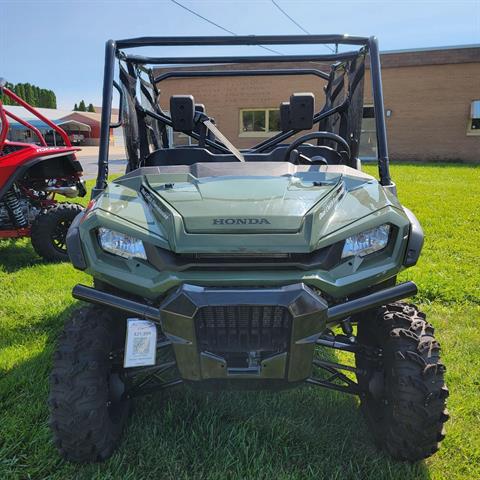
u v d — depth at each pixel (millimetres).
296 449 2139
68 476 1979
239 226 1878
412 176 11672
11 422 2279
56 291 4039
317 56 3002
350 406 2451
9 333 3236
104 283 2105
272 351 1862
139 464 2041
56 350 1993
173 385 2150
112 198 2186
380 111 2488
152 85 3623
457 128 16578
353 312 1884
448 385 2607
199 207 2000
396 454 1979
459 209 7211
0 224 5160
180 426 2285
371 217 1979
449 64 16250
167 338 1893
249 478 1970
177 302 1778
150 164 2869
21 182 5301
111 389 2092
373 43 2596
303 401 2482
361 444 2168
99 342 2004
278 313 1813
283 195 2090
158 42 2684
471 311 3559
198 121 3041
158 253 1890
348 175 2396
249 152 3154
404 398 1870
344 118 3266
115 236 1959
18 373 2691
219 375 1875
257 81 15820
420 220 6484
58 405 1889
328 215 1988
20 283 4258
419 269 4414
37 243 4910
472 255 4914
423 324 2045
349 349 2145
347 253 1908
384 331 2055
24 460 2070
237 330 1840
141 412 2379
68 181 5590
